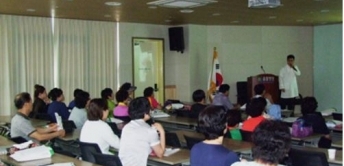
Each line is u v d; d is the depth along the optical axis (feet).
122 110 20.47
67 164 10.12
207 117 8.52
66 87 31.19
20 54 29.04
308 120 16.07
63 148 14.84
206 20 32.91
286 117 21.18
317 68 38.96
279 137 6.75
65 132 16.03
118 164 10.73
